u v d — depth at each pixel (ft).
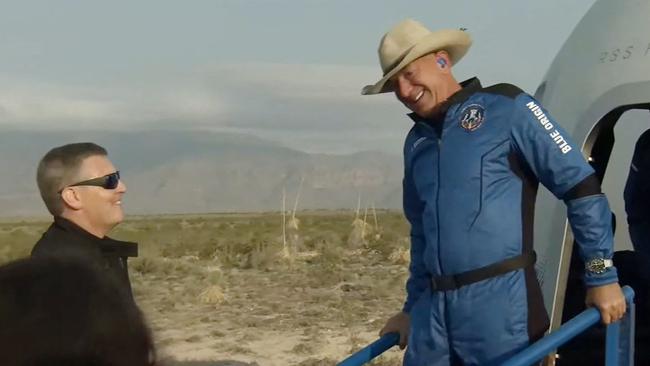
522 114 11.87
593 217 11.47
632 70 15.07
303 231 150.20
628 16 15.79
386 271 76.79
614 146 20.58
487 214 11.84
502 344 11.85
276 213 544.62
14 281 3.17
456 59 12.93
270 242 107.24
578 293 17.61
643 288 16.97
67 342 3.09
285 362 37.70
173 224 278.05
